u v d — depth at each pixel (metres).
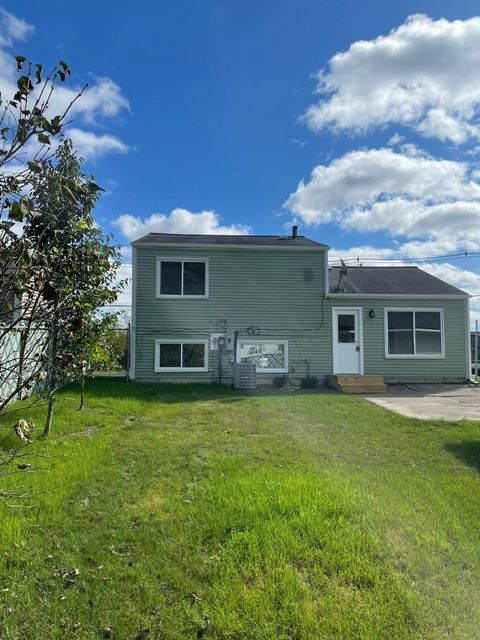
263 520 3.42
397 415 8.50
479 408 9.84
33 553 2.97
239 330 14.86
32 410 7.26
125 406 8.61
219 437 6.33
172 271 14.81
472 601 2.54
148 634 2.27
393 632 2.28
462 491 4.32
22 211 1.51
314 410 8.91
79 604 2.48
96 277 3.36
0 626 2.29
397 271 18.22
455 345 15.38
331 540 3.13
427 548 3.12
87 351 5.31
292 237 16.50
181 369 14.56
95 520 3.49
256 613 2.40
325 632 2.27
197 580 2.72
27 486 3.97
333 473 4.75
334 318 15.17
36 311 1.97
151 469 4.79
